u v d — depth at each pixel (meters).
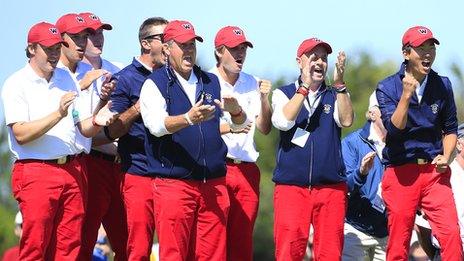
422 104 31.09
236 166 33.66
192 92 30.72
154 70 31.95
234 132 31.33
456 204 34.47
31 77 30.38
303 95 31.17
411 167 31.33
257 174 34.09
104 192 33.41
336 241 31.70
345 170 32.22
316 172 31.47
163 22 32.53
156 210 30.45
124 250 34.09
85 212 32.12
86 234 33.31
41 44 30.14
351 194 34.88
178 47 30.33
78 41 32.19
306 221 31.66
